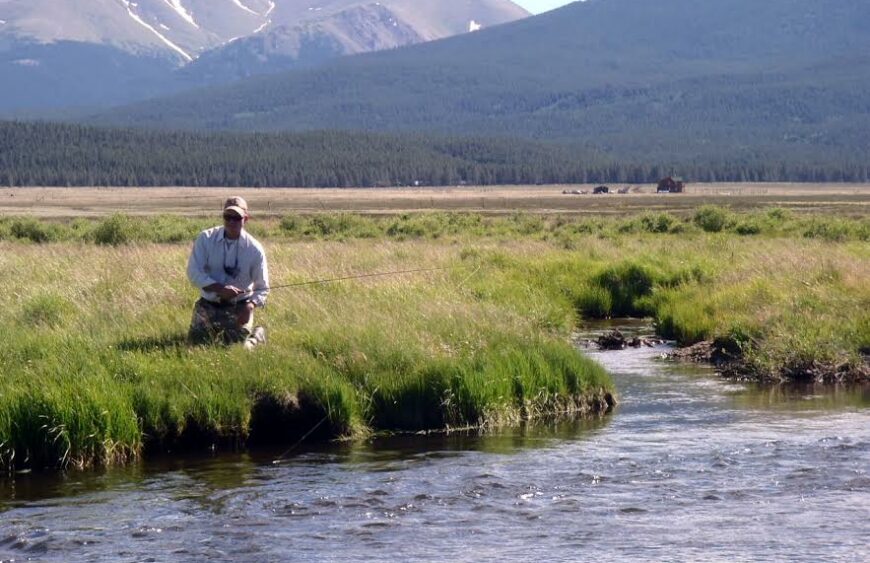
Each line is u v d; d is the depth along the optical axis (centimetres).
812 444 1291
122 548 936
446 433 1396
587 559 905
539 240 4994
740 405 1566
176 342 1469
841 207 11538
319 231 5984
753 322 2028
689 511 1031
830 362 1809
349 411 1369
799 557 905
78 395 1232
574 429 1414
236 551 927
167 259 2498
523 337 1652
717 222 5897
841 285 2358
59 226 5228
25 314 1692
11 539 960
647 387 1720
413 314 1723
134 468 1213
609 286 2877
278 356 1425
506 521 1005
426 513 1033
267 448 1310
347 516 1023
